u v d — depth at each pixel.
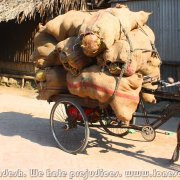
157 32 11.34
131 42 5.91
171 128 8.68
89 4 13.66
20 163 6.11
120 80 5.75
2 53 17.11
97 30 5.70
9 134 7.91
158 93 6.26
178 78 10.86
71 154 6.60
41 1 13.44
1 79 16.75
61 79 6.75
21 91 15.16
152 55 6.59
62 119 8.72
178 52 10.81
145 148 7.01
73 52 6.05
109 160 6.29
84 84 6.04
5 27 16.78
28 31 15.76
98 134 7.89
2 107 11.15
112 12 6.21
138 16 6.63
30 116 9.84
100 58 5.88
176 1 10.77
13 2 14.51
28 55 15.89
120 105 5.78
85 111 6.63
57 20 6.86
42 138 7.61
